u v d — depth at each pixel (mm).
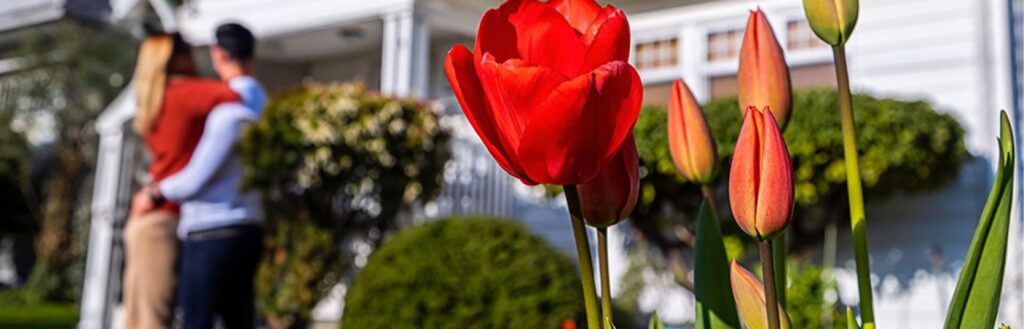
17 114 14359
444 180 7016
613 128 625
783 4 6789
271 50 11352
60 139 14367
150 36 3934
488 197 7266
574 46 641
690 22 7215
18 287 15359
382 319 3672
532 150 624
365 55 11453
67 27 14555
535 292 3602
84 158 14398
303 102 5992
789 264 3746
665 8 8570
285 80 11938
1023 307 5246
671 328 5574
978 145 5949
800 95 5391
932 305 5848
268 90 11906
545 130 609
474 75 659
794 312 3512
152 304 3854
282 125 5855
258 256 3838
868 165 5109
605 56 639
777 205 653
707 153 893
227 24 4406
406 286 3662
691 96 908
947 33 6262
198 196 3652
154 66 3842
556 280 3666
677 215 5742
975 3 6152
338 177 6047
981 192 5840
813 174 5215
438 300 3611
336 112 6031
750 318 761
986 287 687
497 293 3602
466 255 3682
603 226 741
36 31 14789
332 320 7496
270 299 5629
